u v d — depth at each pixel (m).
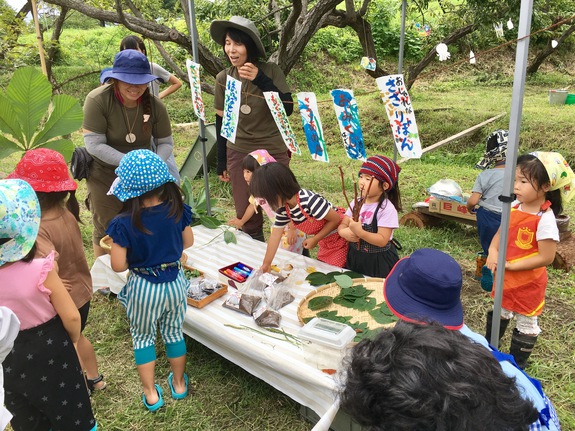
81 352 2.43
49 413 1.87
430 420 0.71
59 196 2.10
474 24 7.14
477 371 0.76
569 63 13.77
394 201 2.78
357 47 13.04
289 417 2.36
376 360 0.79
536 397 1.13
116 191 2.11
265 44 7.11
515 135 2.10
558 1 8.59
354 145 2.35
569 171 2.33
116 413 2.41
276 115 2.62
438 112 8.49
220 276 2.92
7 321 1.33
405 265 1.47
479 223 3.48
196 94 3.44
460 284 1.36
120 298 2.38
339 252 3.10
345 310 2.41
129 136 3.13
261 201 2.87
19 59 6.26
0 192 1.57
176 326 2.38
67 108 2.36
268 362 2.16
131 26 5.34
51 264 1.74
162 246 2.17
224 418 2.37
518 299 2.50
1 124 2.27
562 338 2.94
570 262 3.74
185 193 4.24
